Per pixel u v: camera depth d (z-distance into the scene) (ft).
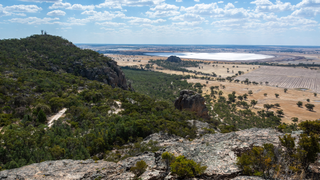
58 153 158.10
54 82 430.20
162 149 108.88
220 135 122.11
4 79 355.56
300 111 650.43
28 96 321.93
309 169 68.95
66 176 85.66
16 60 527.40
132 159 100.63
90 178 84.43
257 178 65.05
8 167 135.54
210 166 79.97
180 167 76.02
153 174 82.07
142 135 236.43
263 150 77.66
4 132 195.72
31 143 172.96
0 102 273.13
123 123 242.99
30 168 93.56
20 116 254.06
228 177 72.13
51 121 254.68
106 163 99.71
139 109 337.93
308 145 67.26
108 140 212.64
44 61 605.73
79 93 399.03
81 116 265.95
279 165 67.77
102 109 306.96
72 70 616.80
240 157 79.00
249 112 569.23
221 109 612.70
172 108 402.11
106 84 558.97
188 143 119.55
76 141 184.75
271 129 112.68
